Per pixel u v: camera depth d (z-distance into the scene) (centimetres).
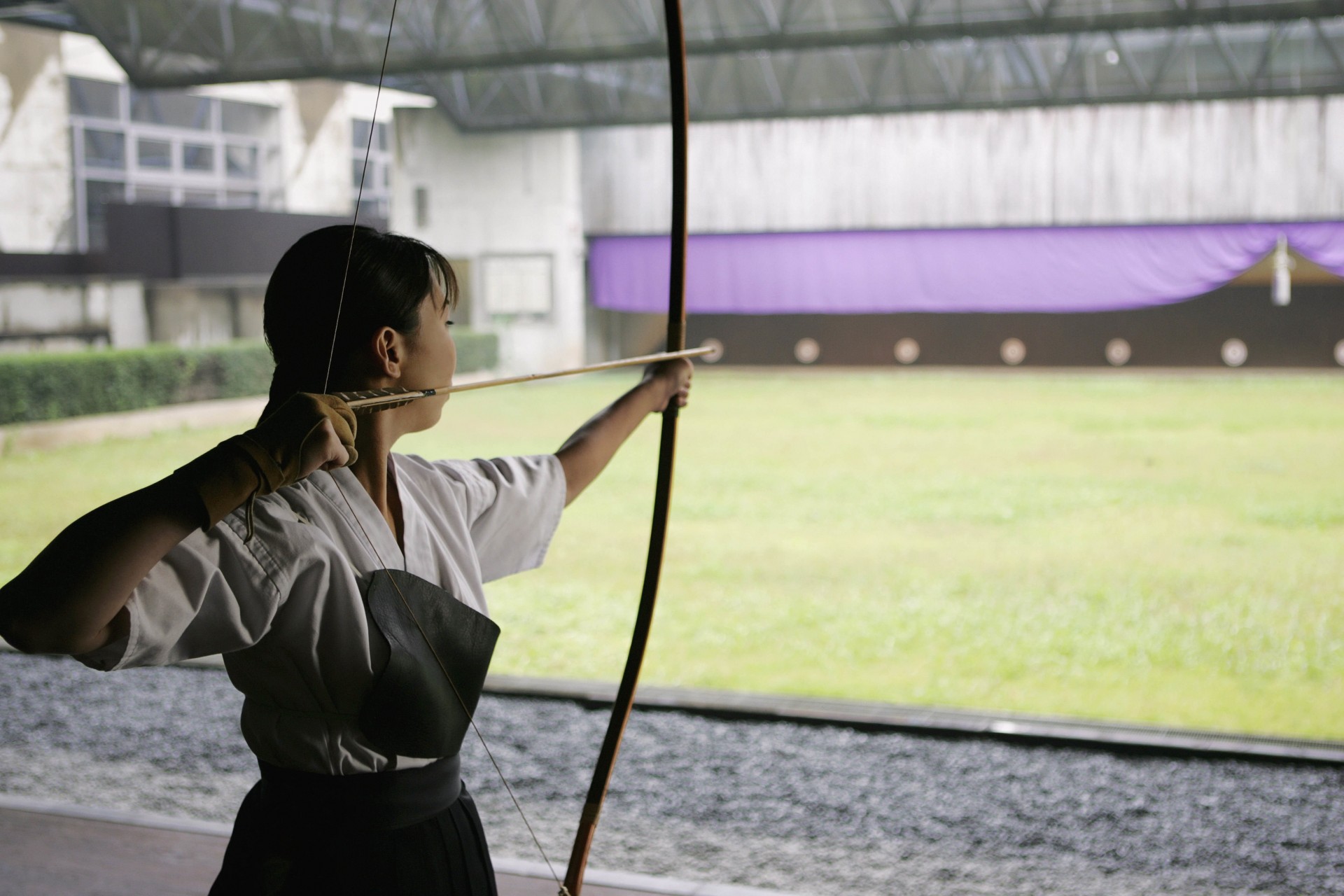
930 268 1403
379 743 72
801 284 1443
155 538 56
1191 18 851
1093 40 1167
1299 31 1124
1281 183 1287
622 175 1468
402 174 1486
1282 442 827
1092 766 253
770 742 271
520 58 997
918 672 328
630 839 218
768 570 462
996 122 1356
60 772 253
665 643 361
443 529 80
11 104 1314
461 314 1484
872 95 1238
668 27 120
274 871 73
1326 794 236
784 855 211
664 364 116
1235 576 441
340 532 71
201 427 976
